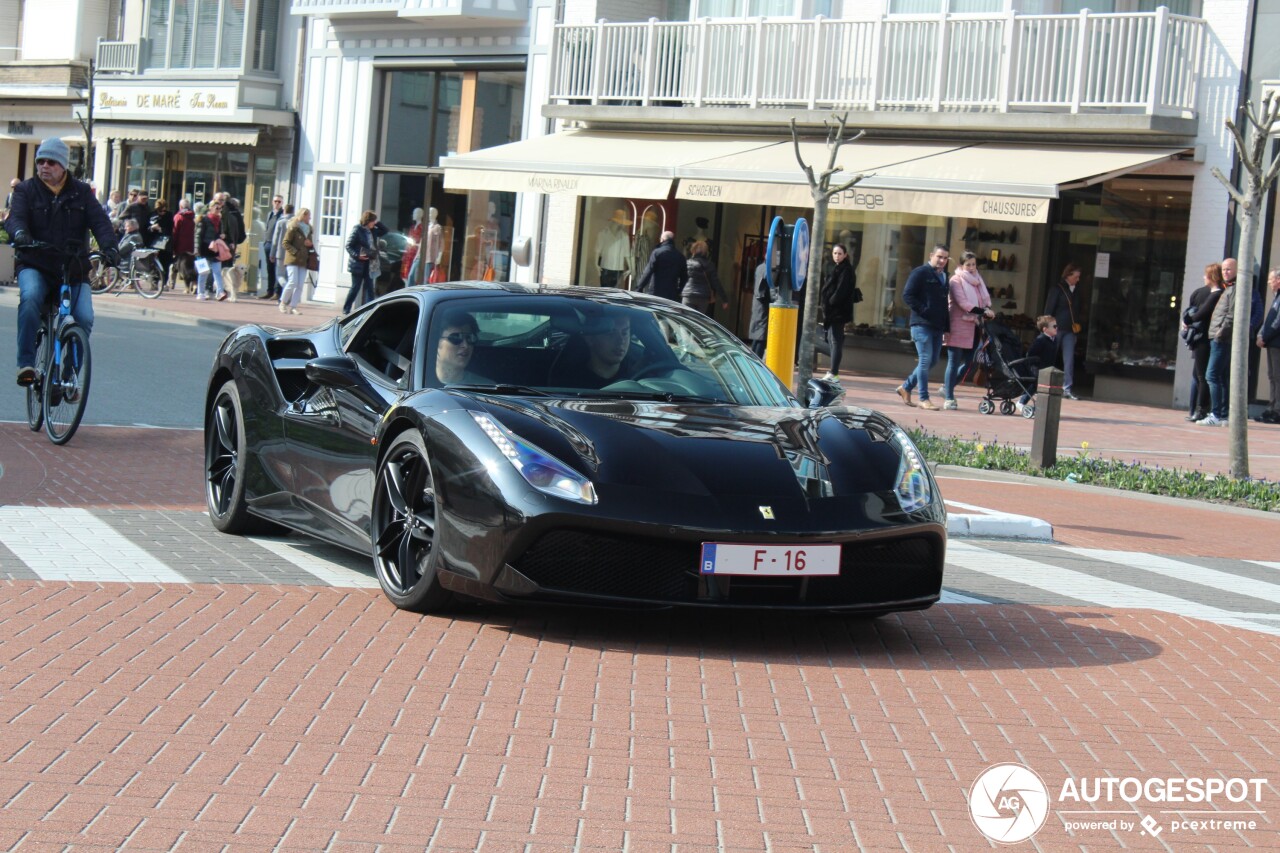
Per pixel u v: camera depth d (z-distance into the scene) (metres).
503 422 6.06
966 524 9.96
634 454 5.96
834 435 6.48
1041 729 5.25
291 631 5.95
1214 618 7.57
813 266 13.63
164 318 25.88
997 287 23.27
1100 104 20.75
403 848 3.78
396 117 32.28
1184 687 5.99
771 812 4.21
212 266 30.77
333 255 33.31
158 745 4.49
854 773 4.62
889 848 3.99
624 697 5.31
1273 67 20.27
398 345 7.11
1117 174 19.66
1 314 22.75
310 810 4.02
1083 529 10.75
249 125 34.44
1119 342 22.08
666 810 4.18
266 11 34.50
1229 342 18.94
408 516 6.37
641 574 5.82
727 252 26.38
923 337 18.88
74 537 7.58
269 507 7.69
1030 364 18.80
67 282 11.08
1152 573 9.02
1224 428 18.78
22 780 4.12
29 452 10.50
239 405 7.91
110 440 11.45
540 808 4.13
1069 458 13.95
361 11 31.52
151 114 36.56
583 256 27.92
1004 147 21.45
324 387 7.24
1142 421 18.91
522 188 23.95
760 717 5.17
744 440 6.25
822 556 5.88
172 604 6.29
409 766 4.43
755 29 24.33
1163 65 20.58
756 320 20.42
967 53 22.08
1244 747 5.17
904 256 24.23
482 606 6.53
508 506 5.78
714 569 5.77
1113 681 6.02
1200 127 20.77
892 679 5.81
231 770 4.31
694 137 24.97
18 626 5.76
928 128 22.41
